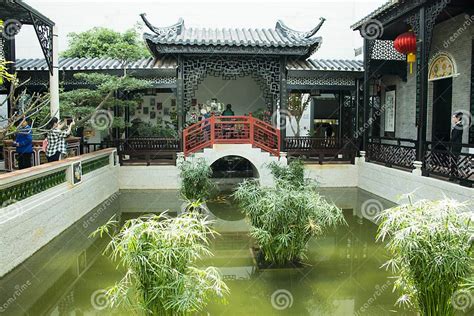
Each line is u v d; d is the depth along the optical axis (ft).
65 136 27.94
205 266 19.75
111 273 19.30
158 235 11.57
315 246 22.85
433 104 35.73
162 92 49.21
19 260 18.98
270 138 38.14
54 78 29.63
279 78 38.24
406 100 39.93
